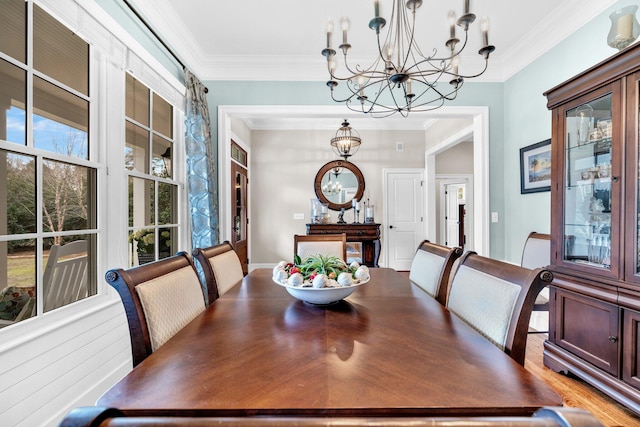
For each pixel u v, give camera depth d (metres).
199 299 1.38
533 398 0.66
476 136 3.35
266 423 0.37
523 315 0.98
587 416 0.38
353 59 3.14
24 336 1.29
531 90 2.88
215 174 3.18
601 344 1.70
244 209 5.04
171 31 2.55
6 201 1.29
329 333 1.03
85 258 1.70
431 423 0.37
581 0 2.25
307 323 1.13
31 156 1.39
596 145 1.83
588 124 1.87
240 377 0.75
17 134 1.32
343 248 2.56
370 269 2.23
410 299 1.46
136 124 2.15
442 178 5.93
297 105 3.23
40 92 1.43
